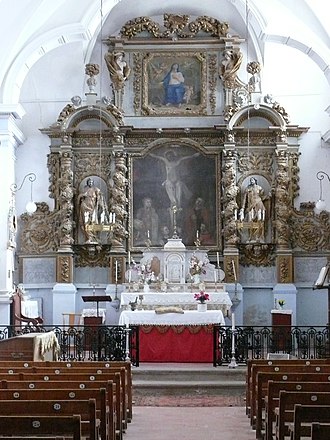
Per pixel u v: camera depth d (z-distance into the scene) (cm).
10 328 1947
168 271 2303
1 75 2147
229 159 2364
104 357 1847
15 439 648
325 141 2392
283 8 2195
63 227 2352
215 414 1393
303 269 2380
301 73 2425
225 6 2372
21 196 2408
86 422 793
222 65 2408
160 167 2398
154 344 1870
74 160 2406
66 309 2338
